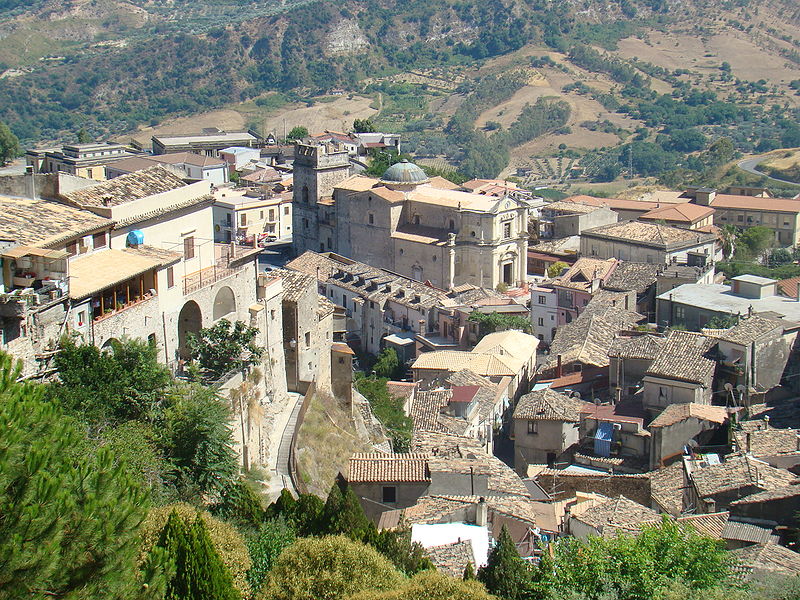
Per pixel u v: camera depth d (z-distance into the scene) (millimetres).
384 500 75562
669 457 96375
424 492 75500
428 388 119750
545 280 172500
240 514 66250
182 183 88375
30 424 40156
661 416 99062
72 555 37562
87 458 44000
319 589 53219
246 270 91375
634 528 74812
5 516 35938
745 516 79875
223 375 80188
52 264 67125
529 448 103375
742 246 195375
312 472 85312
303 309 99750
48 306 65062
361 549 55375
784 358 110562
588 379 116875
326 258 172875
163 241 85438
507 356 130500
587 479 89312
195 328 85438
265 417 86875
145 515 40562
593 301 141875
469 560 64000
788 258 195375
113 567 38344
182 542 44719
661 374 106188
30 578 35500
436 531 69250
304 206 196375
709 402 105875
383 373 142875
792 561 69250
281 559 55281
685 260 176000
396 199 180000
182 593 44188
